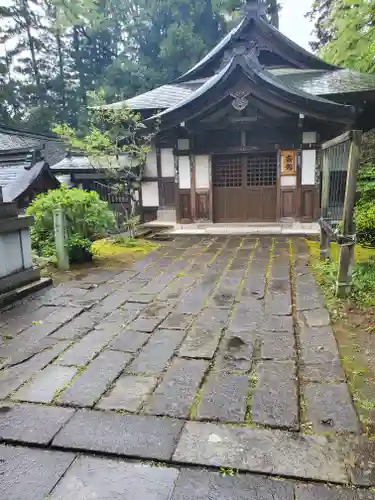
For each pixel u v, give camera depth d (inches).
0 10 1065.5
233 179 368.8
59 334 131.0
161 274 209.3
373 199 228.8
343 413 82.8
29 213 249.8
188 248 280.8
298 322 135.3
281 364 105.5
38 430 80.4
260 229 336.2
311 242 285.7
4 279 165.3
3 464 71.7
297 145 344.5
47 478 68.0
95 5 1099.3
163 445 74.9
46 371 105.4
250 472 67.6
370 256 212.2
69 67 1195.3
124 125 370.0
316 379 97.0
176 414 84.4
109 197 457.7
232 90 319.0
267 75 331.6
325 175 217.0
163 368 105.4
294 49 454.6
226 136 359.3
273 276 197.0
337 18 490.9
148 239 324.2
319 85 396.5
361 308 143.2
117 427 80.7
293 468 68.0
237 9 932.0
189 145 365.7
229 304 157.2
